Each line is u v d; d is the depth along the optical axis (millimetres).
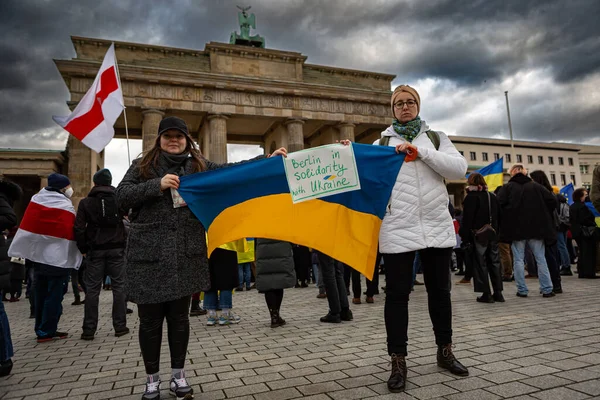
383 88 43188
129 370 4438
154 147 3658
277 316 6539
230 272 7004
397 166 3836
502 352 4188
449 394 3117
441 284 3773
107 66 10094
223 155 35625
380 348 4676
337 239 3871
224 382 3717
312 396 3227
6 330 4457
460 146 72875
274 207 3891
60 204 6461
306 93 38500
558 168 81562
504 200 8211
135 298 3232
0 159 34188
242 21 42406
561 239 11938
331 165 3998
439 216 3797
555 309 6539
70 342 6207
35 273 6469
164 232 3359
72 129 9750
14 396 3699
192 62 36562
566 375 3383
